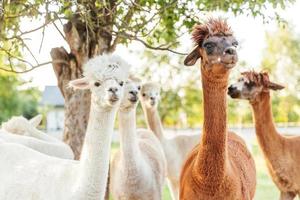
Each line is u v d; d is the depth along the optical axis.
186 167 6.68
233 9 9.13
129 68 5.50
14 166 6.16
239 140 7.63
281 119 33.56
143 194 7.63
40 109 43.31
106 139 5.39
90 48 9.08
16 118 8.84
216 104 5.85
